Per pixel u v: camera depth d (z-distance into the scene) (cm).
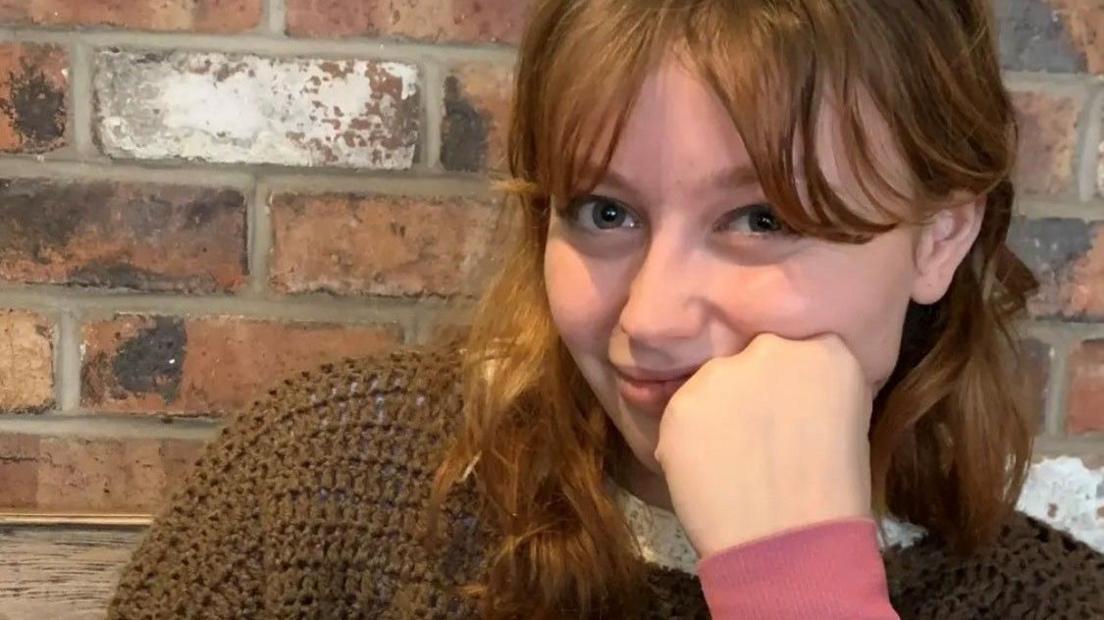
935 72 55
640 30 50
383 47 85
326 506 69
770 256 52
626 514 66
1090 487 95
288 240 87
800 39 49
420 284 89
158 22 83
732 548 50
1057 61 88
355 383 72
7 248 86
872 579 50
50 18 83
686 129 49
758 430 51
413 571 68
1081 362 93
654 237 52
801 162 50
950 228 60
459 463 68
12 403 89
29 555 88
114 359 89
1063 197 90
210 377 89
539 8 57
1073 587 67
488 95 86
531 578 64
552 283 57
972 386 67
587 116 51
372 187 87
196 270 87
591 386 60
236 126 85
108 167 85
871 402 58
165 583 67
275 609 67
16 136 84
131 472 91
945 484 68
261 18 84
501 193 79
